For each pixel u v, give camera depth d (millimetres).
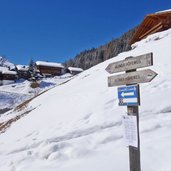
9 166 9289
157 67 17016
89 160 8164
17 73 113250
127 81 6113
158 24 36719
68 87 27578
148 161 7012
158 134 9055
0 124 25938
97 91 17094
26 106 29797
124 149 8430
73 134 11219
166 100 11875
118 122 11219
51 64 121062
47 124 14273
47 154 9414
